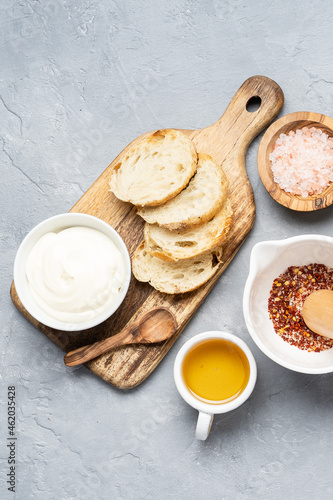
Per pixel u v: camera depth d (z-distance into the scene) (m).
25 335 0.69
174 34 0.70
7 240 0.71
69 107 0.71
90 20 0.71
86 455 0.69
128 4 0.71
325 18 0.69
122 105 0.71
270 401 0.67
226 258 0.66
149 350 0.66
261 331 0.64
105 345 0.65
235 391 0.65
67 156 0.71
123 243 0.63
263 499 0.67
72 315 0.64
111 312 0.63
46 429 0.69
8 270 0.70
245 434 0.68
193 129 0.69
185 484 0.68
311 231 0.68
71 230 0.65
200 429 0.62
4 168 0.71
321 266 0.65
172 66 0.70
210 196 0.64
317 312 0.61
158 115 0.70
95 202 0.68
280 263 0.65
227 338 0.63
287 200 0.64
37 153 0.71
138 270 0.66
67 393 0.69
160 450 0.68
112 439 0.69
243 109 0.67
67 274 0.63
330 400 0.67
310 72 0.69
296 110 0.69
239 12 0.70
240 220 0.67
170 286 0.65
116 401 0.69
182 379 0.63
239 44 0.70
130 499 0.68
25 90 0.71
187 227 0.64
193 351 0.64
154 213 0.65
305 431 0.67
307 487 0.67
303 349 0.65
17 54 0.72
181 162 0.65
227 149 0.67
